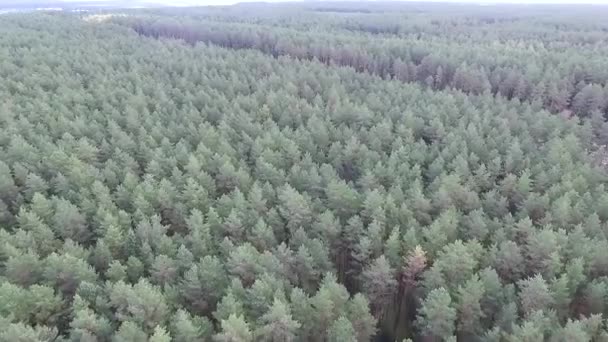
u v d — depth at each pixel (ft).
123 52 477.77
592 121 288.92
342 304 137.59
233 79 358.43
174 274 146.51
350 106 287.89
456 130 255.50
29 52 431.43
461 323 138.31
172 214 188.34
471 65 389.19
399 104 311.68
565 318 138.92
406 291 163.22
